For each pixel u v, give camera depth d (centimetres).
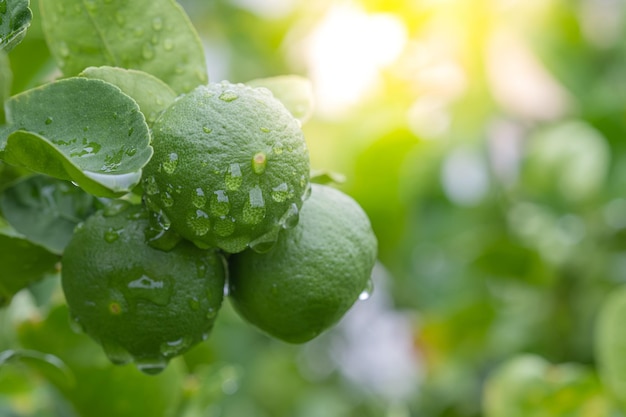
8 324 61
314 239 51
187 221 48
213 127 48
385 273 97
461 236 94
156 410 60
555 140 90
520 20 100
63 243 53
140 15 51
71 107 47
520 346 88
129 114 47
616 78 100
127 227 50
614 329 66
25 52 59
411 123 92
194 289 50
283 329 51
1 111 45
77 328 51
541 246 86
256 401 97
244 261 51
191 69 52
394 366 102
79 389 59
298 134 49
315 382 103
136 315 50
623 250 87
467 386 92
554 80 98
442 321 89
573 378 67
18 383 63
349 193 90
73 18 51
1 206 53
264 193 48
